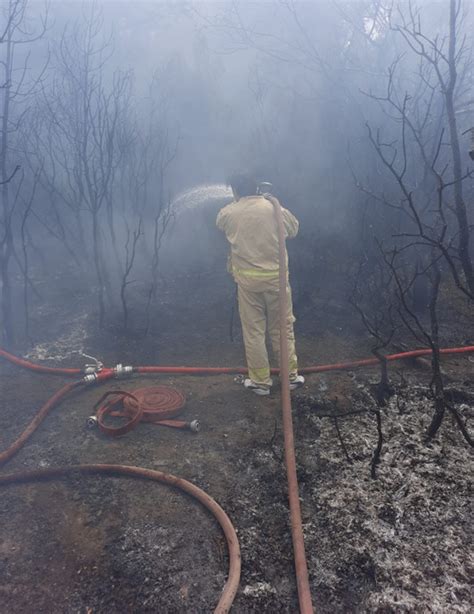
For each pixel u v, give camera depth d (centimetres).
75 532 222
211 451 283
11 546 213
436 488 245
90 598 190
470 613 181
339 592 193
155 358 415
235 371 382
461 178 289
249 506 238
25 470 267
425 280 465
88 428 306
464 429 256
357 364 383
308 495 245
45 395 355
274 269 329
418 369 379
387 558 206
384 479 253
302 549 204
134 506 237
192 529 223
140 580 197
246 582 197
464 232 290
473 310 476
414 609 184
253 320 340
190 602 187
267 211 332
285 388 282
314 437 293
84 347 435
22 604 187
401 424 301
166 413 315
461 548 209
